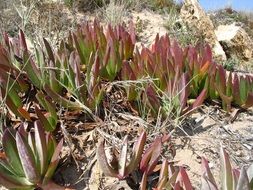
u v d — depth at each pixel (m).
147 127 0.43
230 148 0.45
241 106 0.53
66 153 0.40
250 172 0.31
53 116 0.41
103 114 0.46
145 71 0.50
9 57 0.50
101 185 0.38
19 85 0.46
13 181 0.34
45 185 0.35
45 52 0.52
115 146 0.40
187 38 1.08
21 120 0.43
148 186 0.38
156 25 1.27
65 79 0.47
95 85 0.44
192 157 0.43
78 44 0.54
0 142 0.40
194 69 0.52
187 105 0.51
